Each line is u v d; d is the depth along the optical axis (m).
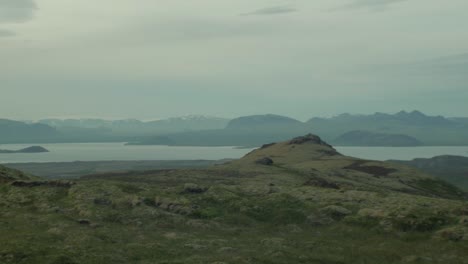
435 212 48.88
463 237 41.56
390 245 41.19
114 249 33.56
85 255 31.17
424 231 44.81
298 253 36.59
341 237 44.53
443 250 39.44
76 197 50.44
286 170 117.50
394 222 46.59
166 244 37.06
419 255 38.09
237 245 38.59
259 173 106.75
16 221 40.78
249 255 34.53
